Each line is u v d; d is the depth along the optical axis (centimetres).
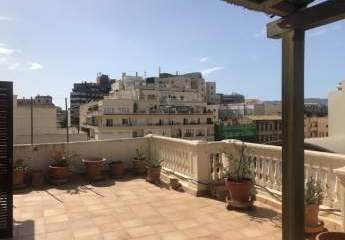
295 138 316
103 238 492
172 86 8919
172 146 857
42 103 3834
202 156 720
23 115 2636
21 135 2511
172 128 7056
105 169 975
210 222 550
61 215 597
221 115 8412
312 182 511
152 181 853
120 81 8731
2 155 491
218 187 702
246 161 666
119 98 7144
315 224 480
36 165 885
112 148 991
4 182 493
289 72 315
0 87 498
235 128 7481
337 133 1216
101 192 759
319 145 931
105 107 6366
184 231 514
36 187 810
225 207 629
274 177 629
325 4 279
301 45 312
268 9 303
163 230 520
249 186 611
